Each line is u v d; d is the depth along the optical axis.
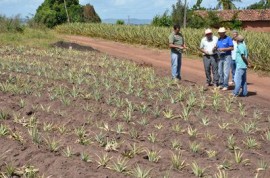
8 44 24.86
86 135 7.38
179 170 6.02
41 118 8.39
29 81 12.18
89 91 11.18
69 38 37.09
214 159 6.55
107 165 6.02
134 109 9.45
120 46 30.81
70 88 11.55
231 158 6.64
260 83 15.91
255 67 19.19
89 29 41.00
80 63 17.56
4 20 32.94
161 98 10.56
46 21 54.84
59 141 6.80
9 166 5.71
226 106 10.02
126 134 7.70
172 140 7.40
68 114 8.90
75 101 9.91
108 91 11.32
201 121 8.76
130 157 6.41
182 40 14.08
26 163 5.96
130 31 33.50
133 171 5.82
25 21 40.97
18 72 13.85
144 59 22.89
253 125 8.35
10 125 7.67
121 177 5.62
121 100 9.98
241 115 9.45
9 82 11.72
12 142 6.66
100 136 7.09
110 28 37.12
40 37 31.33
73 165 5.87
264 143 7.55
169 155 6.60
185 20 37.84
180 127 8.15
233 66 14.16
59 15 55.59
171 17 40.72
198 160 6.40
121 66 17.48
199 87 12.66
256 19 42.25
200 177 5.77
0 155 6.18
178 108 9.68
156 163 6.24
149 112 9.22
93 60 19.12
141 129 8.01
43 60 17.91
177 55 14.04
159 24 40.75
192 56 24.34
